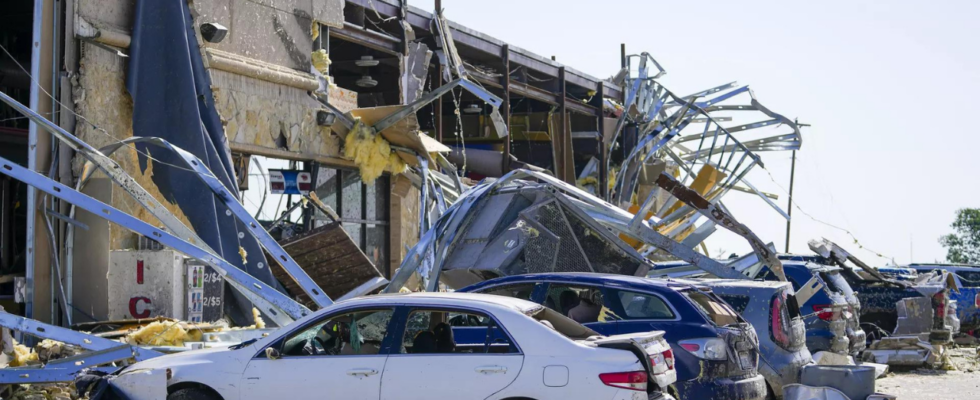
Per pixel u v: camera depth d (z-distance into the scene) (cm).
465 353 1159
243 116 2622
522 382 1119
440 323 1269
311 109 2894
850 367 1553
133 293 2075
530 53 4775
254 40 2689
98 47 2241
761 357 1609
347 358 1196
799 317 1766
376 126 3014
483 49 4422
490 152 4581
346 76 4256
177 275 2081
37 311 2050
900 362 2506
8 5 2828
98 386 1265
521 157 5344
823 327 2098
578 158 5897
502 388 1124
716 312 1506
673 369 1185
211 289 2158
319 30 3034
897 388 2120
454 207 2325
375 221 3300
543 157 5303
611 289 1538
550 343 1133
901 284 2769
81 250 2120
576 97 5697
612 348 1131
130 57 2297
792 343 1692
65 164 2134
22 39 3005
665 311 1477
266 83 2722
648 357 1130
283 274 2512
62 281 2114
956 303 3431
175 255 2075
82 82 2192
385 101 4112
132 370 1262
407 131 2980
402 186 3288
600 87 5503
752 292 1708
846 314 2247
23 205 2883
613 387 1093
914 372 2477
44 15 2144
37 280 2056
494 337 1335
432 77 3994
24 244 2873
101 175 2186
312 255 2533
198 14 2434
